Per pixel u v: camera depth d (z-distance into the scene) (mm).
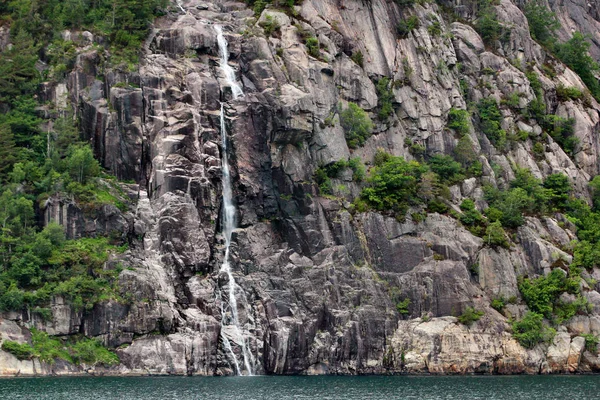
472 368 186250
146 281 172750
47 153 185625
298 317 181125
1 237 169000
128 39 198250
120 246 178125
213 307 177250
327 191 196625
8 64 191250
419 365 184750
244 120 195125
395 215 197000
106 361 166500
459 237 199250
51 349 164000
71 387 149000
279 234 192125
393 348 185500
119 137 188375
